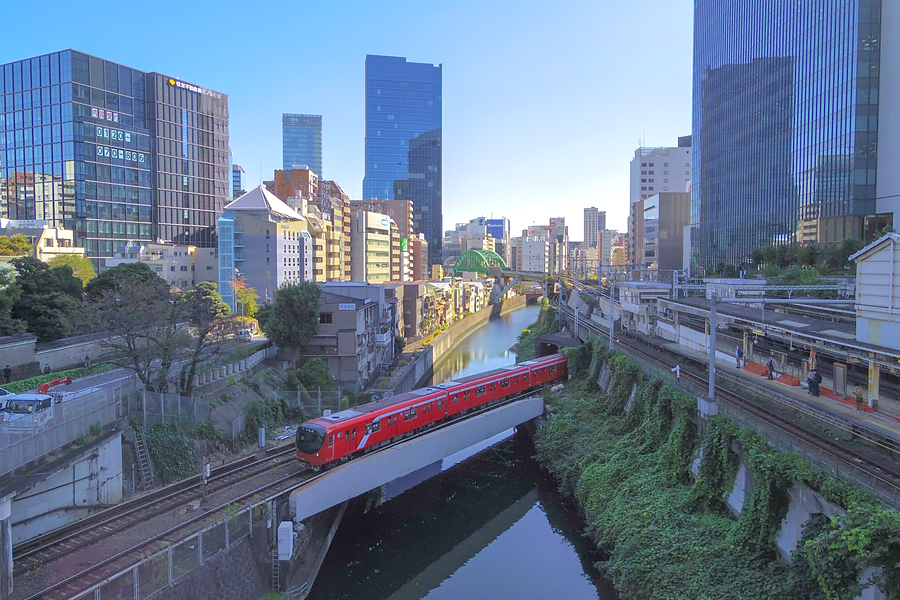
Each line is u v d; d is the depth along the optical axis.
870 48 62.25
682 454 30.09
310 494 28.45
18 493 21.00
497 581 30.20
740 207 90.06
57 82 83.12
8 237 61.53
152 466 30.50
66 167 83.50
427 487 41.72
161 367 37.12
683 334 49.03
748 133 87.62
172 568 22.62
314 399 46.28
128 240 90.25
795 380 32.88
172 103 97.19
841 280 47.84
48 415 24.53
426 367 79.25
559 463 39.56
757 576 21.78
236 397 41.25
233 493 28.56
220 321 39.38
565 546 33.78
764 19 82.69
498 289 184.00
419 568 31.44
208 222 104.69
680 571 23.64
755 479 23.28
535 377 52.94
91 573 21.22
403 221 166.00
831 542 18.31
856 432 23.67
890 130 61.12
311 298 53.53
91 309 34.28
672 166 158.75
